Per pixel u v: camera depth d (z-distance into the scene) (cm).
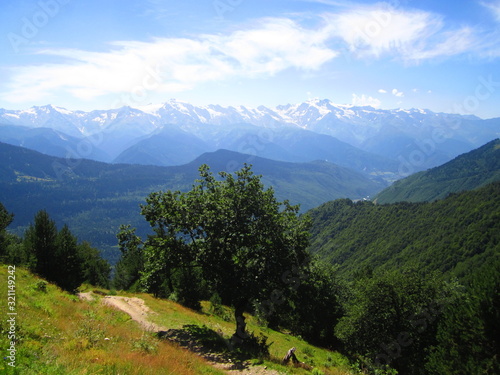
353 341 3738
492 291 1853
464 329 1962
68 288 3847
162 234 2500
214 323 3488
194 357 1766
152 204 2517
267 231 2352
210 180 2634
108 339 1605
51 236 3934
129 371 1177
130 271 5609
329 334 4941
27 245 3872
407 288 3422
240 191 2442
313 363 2878
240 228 2312
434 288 3341
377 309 3506
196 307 4469
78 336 1493
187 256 2434
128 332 1994
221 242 2303
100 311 2577
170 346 1872
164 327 2677
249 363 1964
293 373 1941
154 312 3183
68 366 1060
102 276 7519
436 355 2111
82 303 2689
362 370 2927
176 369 1395
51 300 2231
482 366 1791
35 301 1964
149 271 2609
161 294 5006
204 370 1603
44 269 3803
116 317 2542
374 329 3509
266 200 2491
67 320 1841
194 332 2530
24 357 1020
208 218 2325
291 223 2503
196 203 2469
